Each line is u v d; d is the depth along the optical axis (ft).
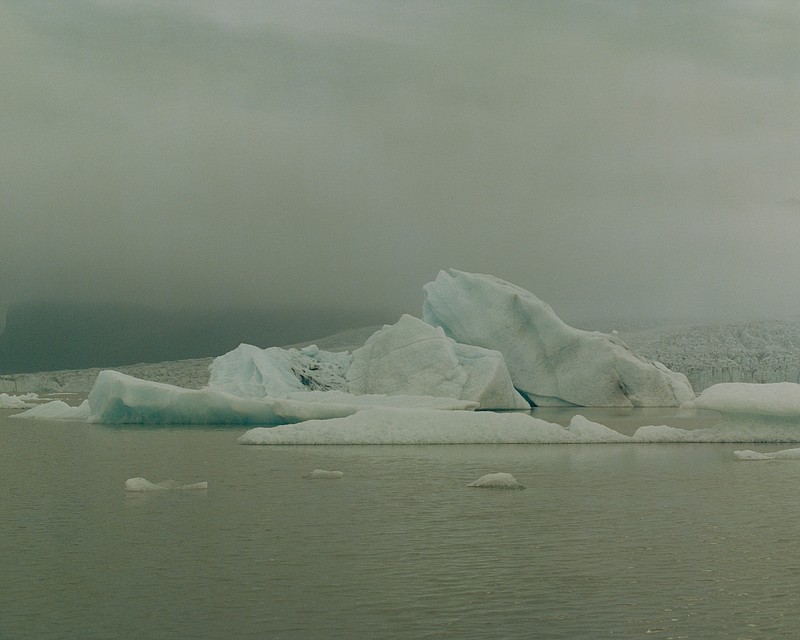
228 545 46.50
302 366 167.02
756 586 38.58
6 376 370.53
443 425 96.89
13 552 45.19
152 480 71.26
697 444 93.50
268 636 32.55
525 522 52.24
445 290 187.93
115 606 36.11
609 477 70.13
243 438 99.40
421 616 34.68
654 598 36.91
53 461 85.10
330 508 57.11
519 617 34.50
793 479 68.74
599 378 176.24
